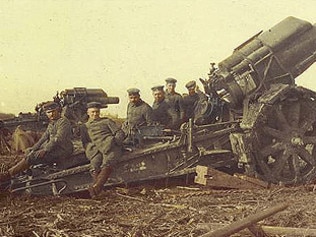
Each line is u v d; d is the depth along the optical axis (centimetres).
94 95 1152
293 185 759
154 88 857
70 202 623
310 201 613
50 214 561
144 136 736
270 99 736
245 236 441
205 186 728
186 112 863
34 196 650
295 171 764
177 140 733
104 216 545
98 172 672
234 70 786
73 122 1016
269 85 786
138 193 683
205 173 702
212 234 376
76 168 671
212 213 549
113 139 677
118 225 508
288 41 802
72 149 695
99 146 674
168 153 722
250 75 778
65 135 683
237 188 714
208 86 816
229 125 781
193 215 537
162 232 479
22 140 1012
